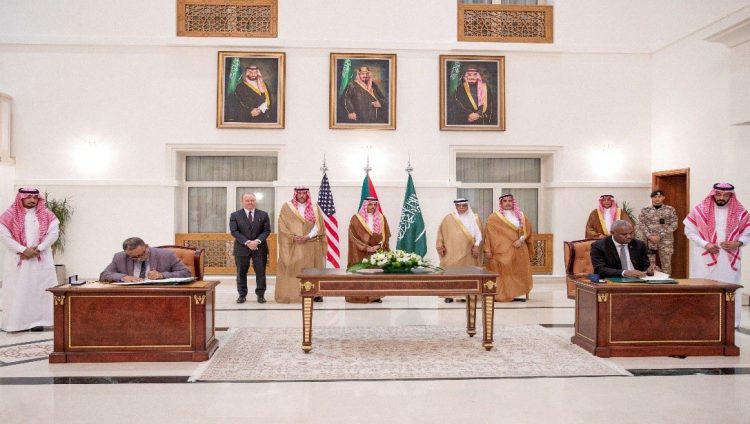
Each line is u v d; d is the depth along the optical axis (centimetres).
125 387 448
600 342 540
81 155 1019
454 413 392
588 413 393
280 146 1041
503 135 1060
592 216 1008
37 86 1015
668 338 543
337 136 1043
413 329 671
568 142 1066
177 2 1032
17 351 562
